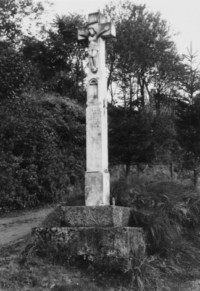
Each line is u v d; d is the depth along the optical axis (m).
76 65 28.78
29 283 7.28
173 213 10.01
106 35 9.48
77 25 28.41
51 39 28.03
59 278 7.50
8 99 17.20
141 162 22.31
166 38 36.06
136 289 7.34
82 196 10.57
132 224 9.09
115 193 10.02
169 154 23.14
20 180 16.34
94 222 8.42
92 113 9.26
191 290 7.55
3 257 8.59
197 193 11.28
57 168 17.81
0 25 21.14
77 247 8.05
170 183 11.55
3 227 12.50
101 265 7.80
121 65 34.81
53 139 18.62
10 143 16.52
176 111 20.98
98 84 9.34
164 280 7.81
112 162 22.03
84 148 20.28
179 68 34.16
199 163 20.69
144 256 8.24
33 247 8.34
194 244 9.66
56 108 20.08
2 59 17.31
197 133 20.33
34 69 20.75
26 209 16.20
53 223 9.20
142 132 21.62
